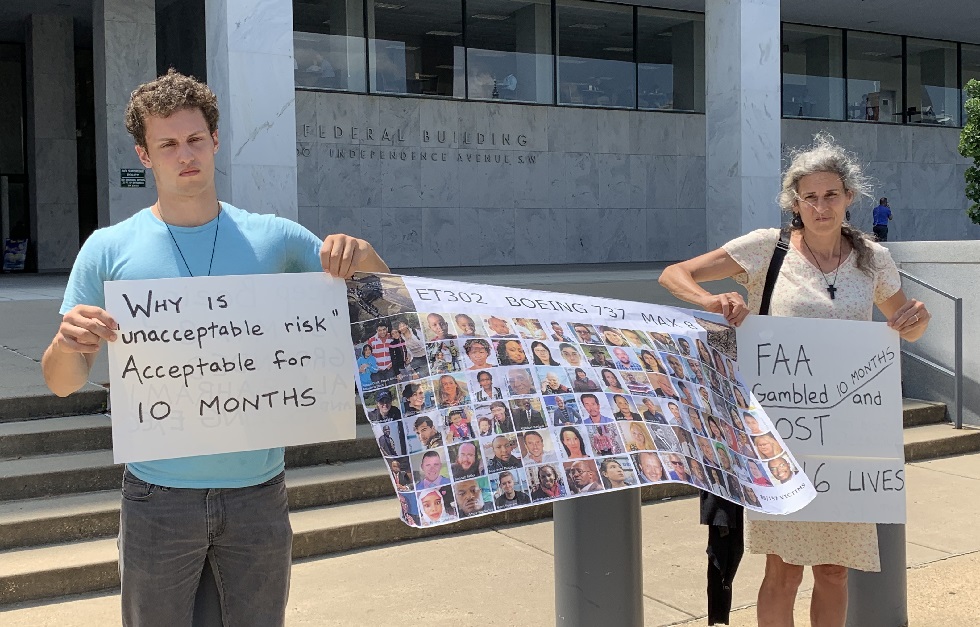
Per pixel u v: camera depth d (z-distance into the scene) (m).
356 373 2.38
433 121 20.33
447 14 20.48
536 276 16.05
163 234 2.31
